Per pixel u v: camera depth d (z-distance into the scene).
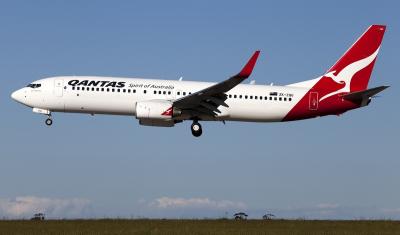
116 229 93.56
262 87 149.50
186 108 143.50
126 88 144.25
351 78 152.62
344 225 104.00
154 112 139.88
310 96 150.00
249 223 106.19
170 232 90.06
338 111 151.88
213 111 145.12
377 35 153.62
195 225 100.69
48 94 144.50
